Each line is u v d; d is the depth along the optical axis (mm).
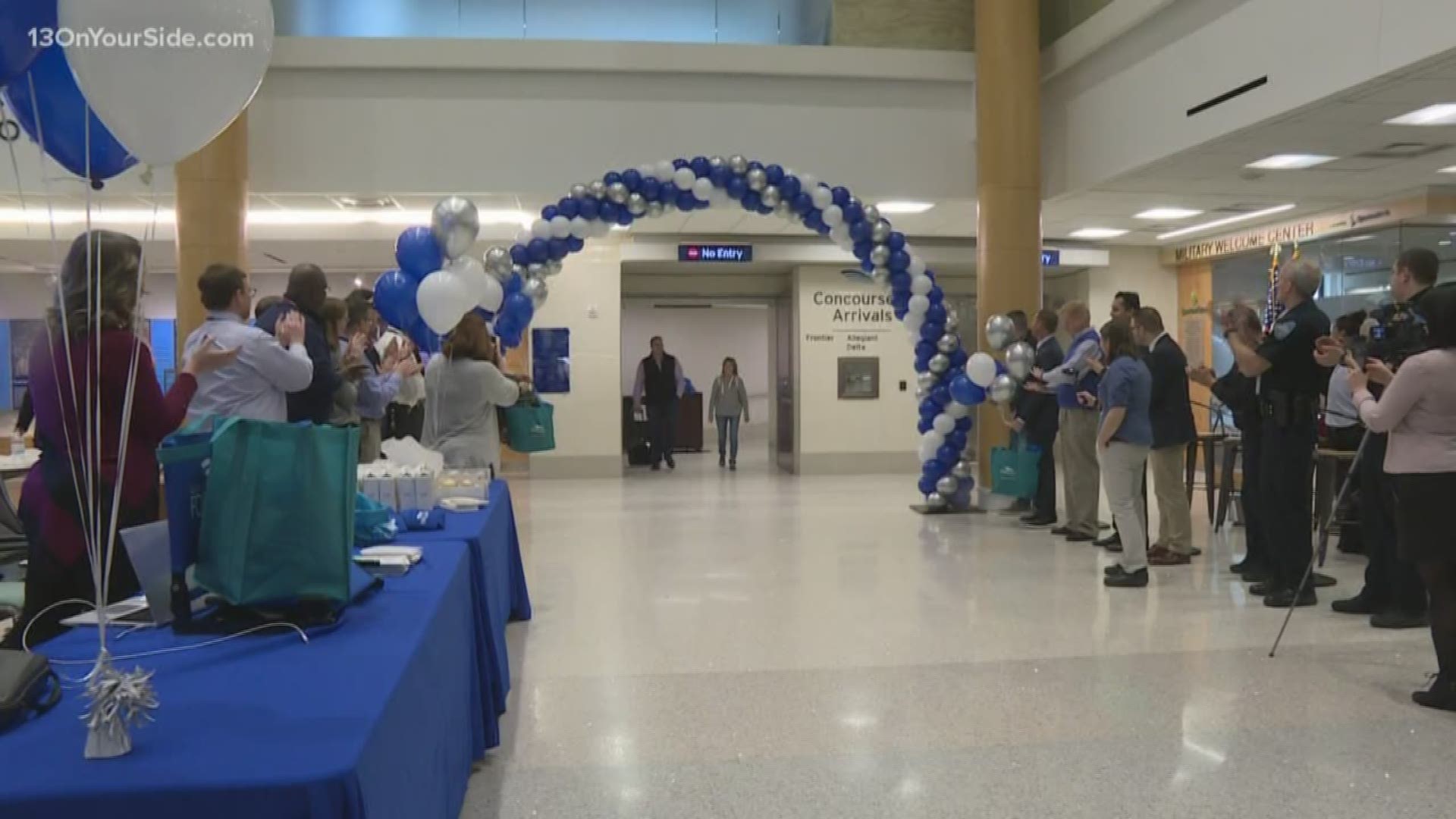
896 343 12430
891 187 9398
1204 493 9695
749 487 10992
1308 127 6746
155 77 1891
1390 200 9367
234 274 3355
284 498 2037
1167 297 12938
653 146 9039
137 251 2477
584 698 3805
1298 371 5082
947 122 9469
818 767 3121
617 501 9820
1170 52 7582
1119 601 5340
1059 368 7293
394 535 3039
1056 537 7453
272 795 1288
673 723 3527
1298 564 5184
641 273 13539
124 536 2078
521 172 8906
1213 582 5809
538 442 5594
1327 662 4184
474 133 8852
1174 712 3594
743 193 7969
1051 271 12930
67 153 2309
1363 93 5965
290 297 4078
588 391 11969
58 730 1507
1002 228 9102
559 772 3094
